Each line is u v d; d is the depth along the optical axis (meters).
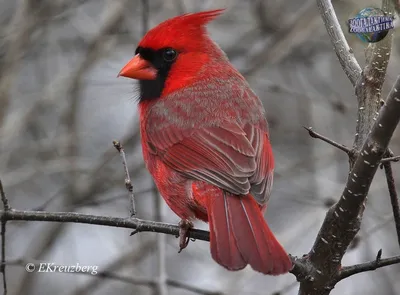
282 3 12.82
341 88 12.63
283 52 12.09
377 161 5.74
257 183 6.83
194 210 7.12
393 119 5.58
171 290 11.62
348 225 6.07
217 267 11.67
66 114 12.13
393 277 11.33
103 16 12.41
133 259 11.45
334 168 11.73
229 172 6.87
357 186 5.88
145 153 7.76
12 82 11.80
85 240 12.41
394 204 6.22
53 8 12.24
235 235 6.19
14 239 12.27
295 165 11.68
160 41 7.83
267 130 7.58
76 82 11.87
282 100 12.74
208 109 7.45
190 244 11.64
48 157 12.24
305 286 6.31
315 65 12.87
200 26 7.91
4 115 11.60
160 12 12.15
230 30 12.68
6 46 11.94
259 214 6.40
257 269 5.96
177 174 7.23
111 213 11.98
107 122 13.09
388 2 6.32
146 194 12.19
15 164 12.19
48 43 12.66
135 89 8.08
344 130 11.84
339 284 11.05
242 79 7.89
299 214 12.04
